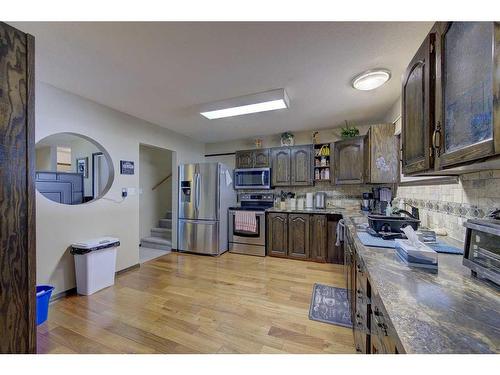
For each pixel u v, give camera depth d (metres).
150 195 5.00
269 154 4.16
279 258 3.73
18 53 1.02
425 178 2.01
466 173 1.39
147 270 3.16
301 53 1.71
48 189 2.91
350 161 3.44
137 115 3.18
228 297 2.35
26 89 1.05
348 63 1.85
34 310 1.07
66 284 2.40
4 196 0.97
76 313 2.04
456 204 1.53
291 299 2.30
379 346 0.84
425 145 1.13
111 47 1.64
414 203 2.31
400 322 0.62
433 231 1.59
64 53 1.71
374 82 2.07
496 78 0.66
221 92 2.41
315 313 2.04
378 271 0.98
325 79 2.12
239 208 4.17
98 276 2.49
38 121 2.15
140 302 2.25
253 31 1.47
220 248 3.92
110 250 2.62
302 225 3.61
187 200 4.06
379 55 1.73
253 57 1.76
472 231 0.93
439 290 0.80
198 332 1.77
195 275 2.97
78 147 4.68
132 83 2.21
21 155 1.03
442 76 0.98
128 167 3.14
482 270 0.85
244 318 1.97
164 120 3.41
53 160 4.82
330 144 3.77
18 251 1.01
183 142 4.36
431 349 0.51
